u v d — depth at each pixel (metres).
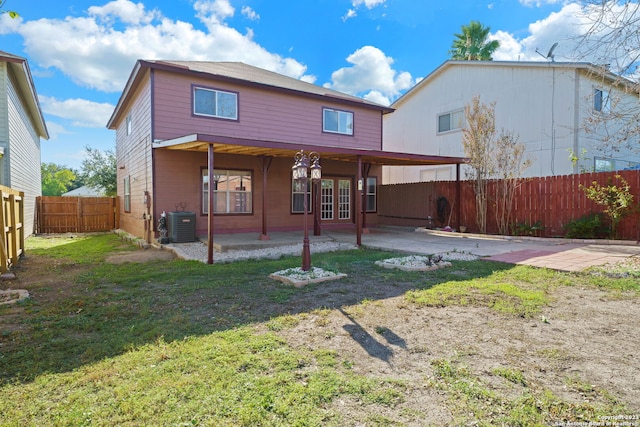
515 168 11.64
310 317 3.90
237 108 11.29
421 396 2.41
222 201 11.23
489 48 22.47
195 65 11.47
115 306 4.40
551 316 3.90
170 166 10.24
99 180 22.00
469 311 4.07
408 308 4.18
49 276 6.31
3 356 3.05
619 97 6.48
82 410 2.27
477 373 2.70
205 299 4.63
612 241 8.80
